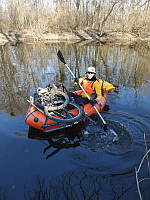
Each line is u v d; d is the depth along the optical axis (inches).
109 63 329.7
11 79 250.1
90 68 153.5
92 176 94.7
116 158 107.2
